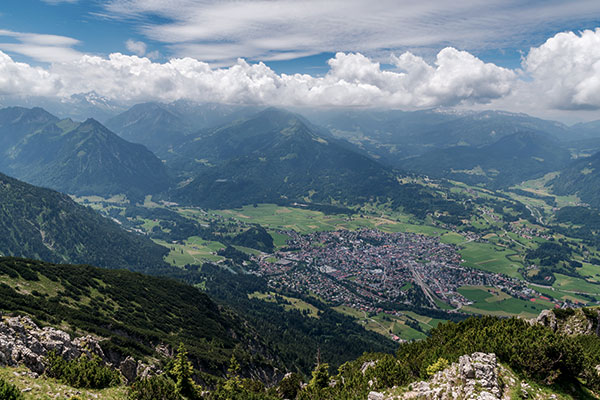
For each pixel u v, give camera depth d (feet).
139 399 207.51
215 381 361.92
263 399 280.72
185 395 246.88
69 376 197.26
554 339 198.18
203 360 409.49
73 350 244.01
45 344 224.33
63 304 404.36
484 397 163.63
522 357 193.98
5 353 188.75
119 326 379.76
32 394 165.68
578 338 270.87
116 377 226.17
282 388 345.92
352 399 222.69
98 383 206.69
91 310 422.41
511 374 189.47
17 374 178.70
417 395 198.70
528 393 177.37
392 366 239.50
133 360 278.26
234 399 271.28
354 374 276.00
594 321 288.10
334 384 297.74
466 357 194.39
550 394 179.01
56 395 173.68
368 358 350.43
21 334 214.90
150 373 264.31
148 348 353.51
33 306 341.62
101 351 273.54
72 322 334.24
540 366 187.52
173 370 252.62
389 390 216.95
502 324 256.73
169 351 390.63
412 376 228.02
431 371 212.64
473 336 248.93
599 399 180.55
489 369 180.04
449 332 294.05
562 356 187.83
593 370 187.01
